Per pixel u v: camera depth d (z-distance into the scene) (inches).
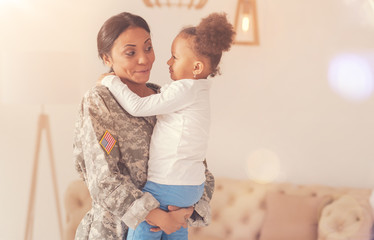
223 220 132.6
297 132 143.4
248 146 144.2
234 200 134.3
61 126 142.1
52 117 141.8
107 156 51.9
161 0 136.9
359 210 120.1
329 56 140.1
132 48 55.4
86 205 128.9
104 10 138.8
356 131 142.6
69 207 129.5
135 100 53.8
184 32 57.7
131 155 55.0
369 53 139.3
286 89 141.6
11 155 144.8
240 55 140.4
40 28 139.8
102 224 54.7
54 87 117.6
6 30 140.3
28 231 136.0
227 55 140.4
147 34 56.9
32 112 142.9
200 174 56.2
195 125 55.3
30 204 135.3
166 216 52.4
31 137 143.9
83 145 53.6
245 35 139.0
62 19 139.3
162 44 138.6
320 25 139.2
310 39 139.7
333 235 117.9
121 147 54.7
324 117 142.6
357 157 143.5
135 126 55.6
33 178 135.0
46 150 142.9
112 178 51.2
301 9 138.8
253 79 141.4
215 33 55.2
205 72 58.1
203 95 57.2
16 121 143.5
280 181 144.9
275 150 144.2
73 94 121.6
